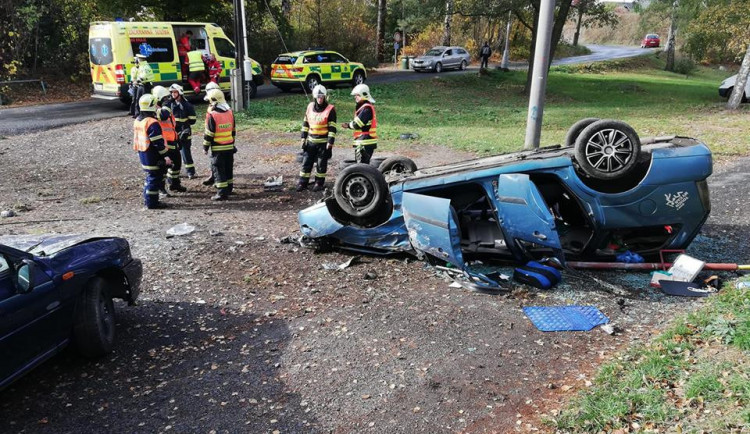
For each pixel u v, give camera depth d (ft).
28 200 32.01
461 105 79.51
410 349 15.17
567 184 19.57
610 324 16.31
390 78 102.68
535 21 91.20
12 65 71.72
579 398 12.52
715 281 18.44
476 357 14.71
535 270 19.19
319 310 17.70
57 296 13.46
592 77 120.26
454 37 151.53
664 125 56.85
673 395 12.16
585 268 20.27
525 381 13.58
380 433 11.82
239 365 14.58
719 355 13.46
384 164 27.04
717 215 27.04
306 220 22.56
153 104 29.55
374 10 145.38
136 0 84.43
